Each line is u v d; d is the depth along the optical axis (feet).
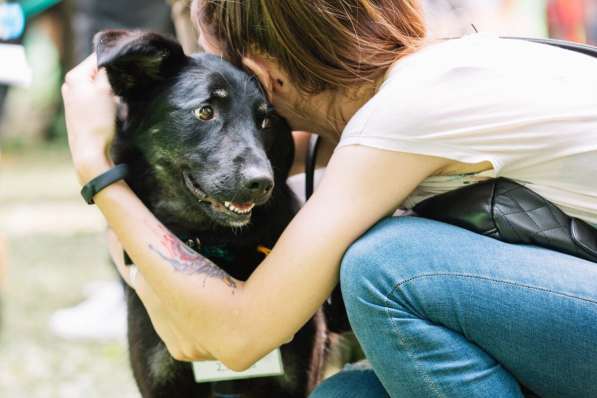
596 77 6.90
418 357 6.50
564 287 6.32
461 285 6.42
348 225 6.63
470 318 6.45
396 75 6.93
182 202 8.23
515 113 6.57
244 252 8.36
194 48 11.28
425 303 6.45
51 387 12.70
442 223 6.82
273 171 8.30
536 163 6.70
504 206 6.70
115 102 8.00
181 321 6.96
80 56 17.83
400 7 7.36
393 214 7.57
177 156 7.97
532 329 6.36
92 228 26.40
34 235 25.32
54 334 15.44
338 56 7.17
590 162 6.64
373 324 6.57
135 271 7.83
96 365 13.79
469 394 6.49
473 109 6.56
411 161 6.63
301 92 7.73
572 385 6.55
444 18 8.42
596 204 6.73
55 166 41.93
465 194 6.89
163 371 8.64
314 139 9.13
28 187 35.22
